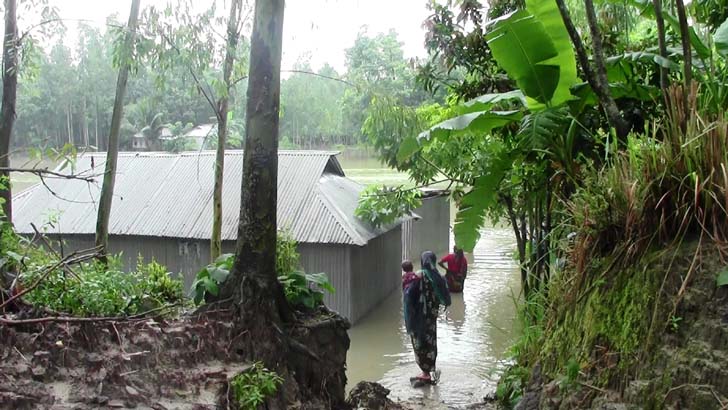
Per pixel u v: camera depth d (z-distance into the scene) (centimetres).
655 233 333
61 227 1088
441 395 647
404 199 887
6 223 453
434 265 689
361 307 1004
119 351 367
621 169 363
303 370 443
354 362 794
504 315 992
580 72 584
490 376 671
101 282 446
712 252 310
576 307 378
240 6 677
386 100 730
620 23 691
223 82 653
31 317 382
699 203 319
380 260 1120
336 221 973
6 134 591
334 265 954
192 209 1072
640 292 328
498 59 515
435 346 689
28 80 720
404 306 701
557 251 502
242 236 441
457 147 792
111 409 325
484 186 581
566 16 448
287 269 501
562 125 500
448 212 1656
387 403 565
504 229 1906
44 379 335
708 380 286
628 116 512
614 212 359
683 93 356
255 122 439
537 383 399
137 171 1197
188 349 395
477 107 584
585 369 345
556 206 521
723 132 316
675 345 305
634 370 318
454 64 684
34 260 475
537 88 519
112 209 1107
